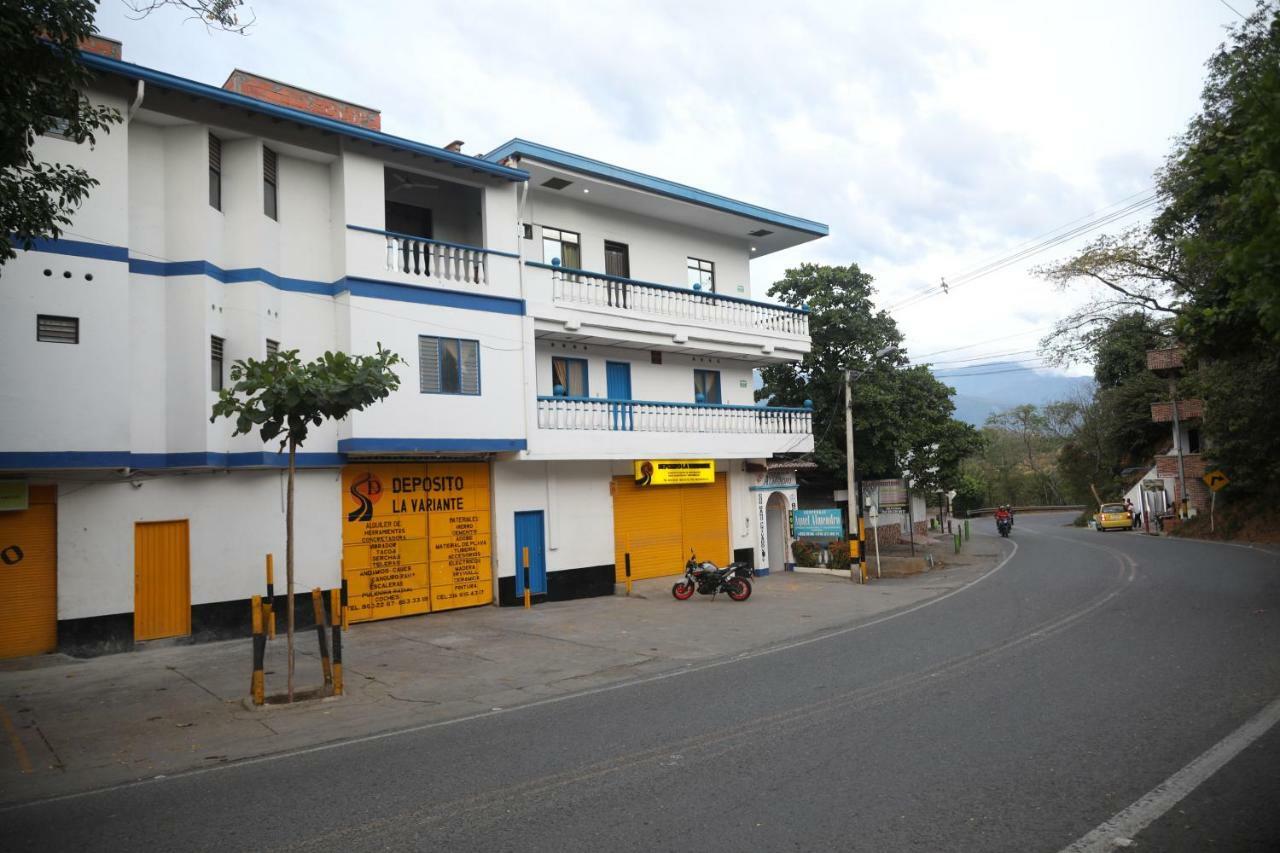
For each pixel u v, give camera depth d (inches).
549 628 608.4
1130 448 2015.3
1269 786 225.6
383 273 638.5
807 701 350.6
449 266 682.8
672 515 890.1
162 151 555.8
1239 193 211.5
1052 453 3555.6
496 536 727.7
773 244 1042.1
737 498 957.2
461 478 711.7
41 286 483.2
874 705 336.5
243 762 298.5
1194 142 670.5
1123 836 196.7
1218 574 800.9
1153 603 609.0
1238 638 447.2
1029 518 2834.6
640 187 814.5
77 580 510.6
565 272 762.8
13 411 471.2
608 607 720.3
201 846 214.4
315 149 615.2
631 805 230.4
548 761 278.7
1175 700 321.7
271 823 229.8
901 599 743.7
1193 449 1727.4
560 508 781.3
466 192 754.8
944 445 1234.0
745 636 563.5
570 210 832.9
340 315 624.4
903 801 224.5
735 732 304.7
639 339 822.5
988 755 262.1
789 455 995.3
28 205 326.3
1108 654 422.0
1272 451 1227.2
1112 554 1139.3
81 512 515.2
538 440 727.1
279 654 518.3
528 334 724.7
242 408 368.8
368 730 339.9
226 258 579.2
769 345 957.8
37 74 334.3
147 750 318.0
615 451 789.2
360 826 224.1
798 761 264.4
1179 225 647.1
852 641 518.0
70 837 225.1
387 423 627.8
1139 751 260.8
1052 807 216.7
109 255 507.2
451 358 673.6
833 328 1120.2
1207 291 472.7
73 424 488.7
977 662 419.8
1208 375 1201.4
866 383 1101.7
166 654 518.6
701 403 919.0
